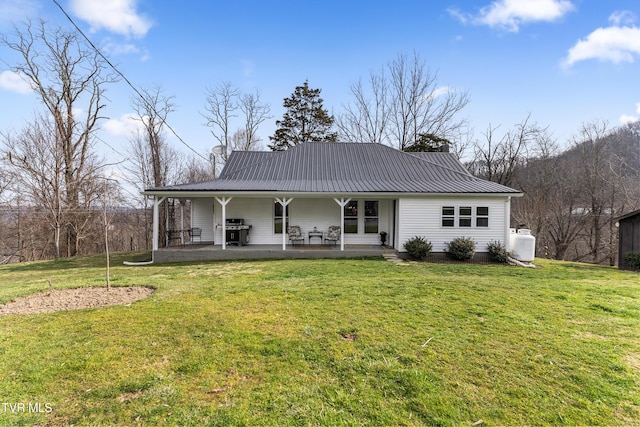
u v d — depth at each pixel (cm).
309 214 1459
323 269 960
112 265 1177
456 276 870
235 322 476
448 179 1444
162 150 2753
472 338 421
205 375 329
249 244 1442
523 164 2609
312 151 1677
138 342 406
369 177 1470
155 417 264
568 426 258
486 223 1277
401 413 271
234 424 255
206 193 1226
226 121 2964
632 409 278
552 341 414
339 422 258
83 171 2081
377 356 369
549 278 865
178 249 1273
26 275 988
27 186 1892
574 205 2456
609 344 406
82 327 455
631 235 1071
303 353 378
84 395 294
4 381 316
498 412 273
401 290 666
